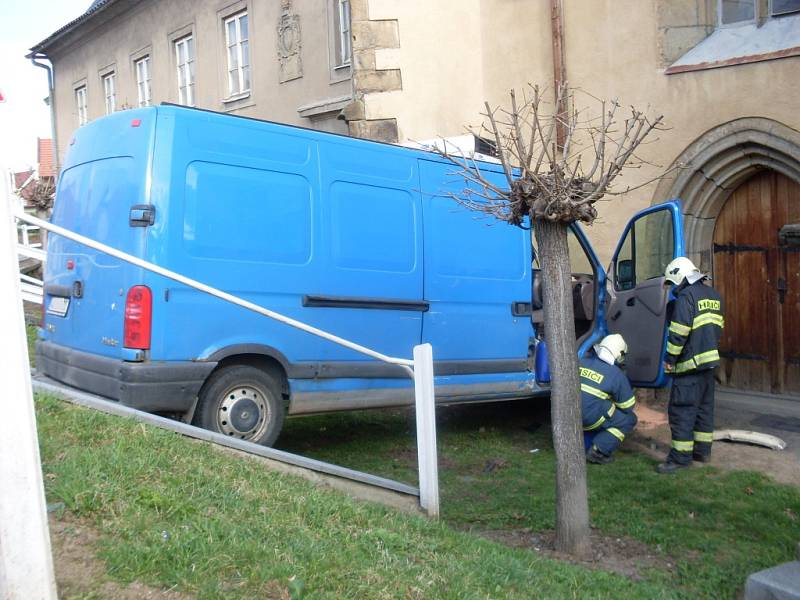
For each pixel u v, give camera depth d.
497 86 10.47
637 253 8.20
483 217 6.54
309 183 6.07
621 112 9.52
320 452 7.01
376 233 6.48
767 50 8.39
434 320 6.88
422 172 6.87
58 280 6.22
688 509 5.86
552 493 6.09
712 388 6.97
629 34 9.41
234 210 5.64
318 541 3.74
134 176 5.39
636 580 4.67
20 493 2.67
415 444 7.50
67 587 2.86
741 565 4.93
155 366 5.26
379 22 10.12
